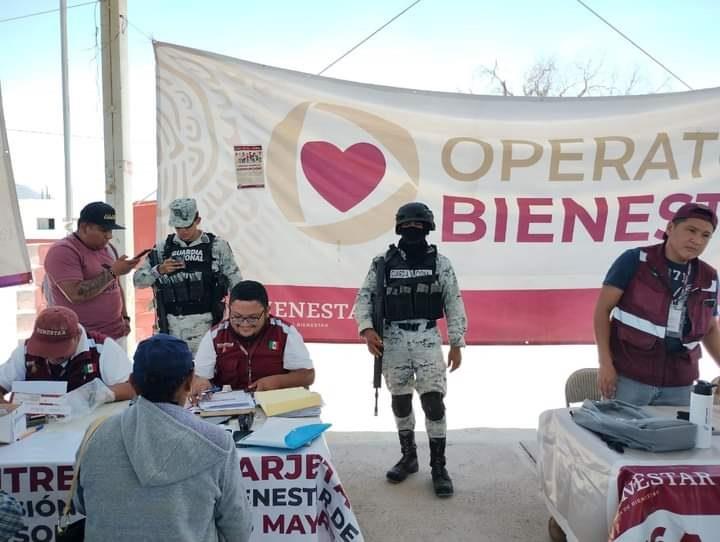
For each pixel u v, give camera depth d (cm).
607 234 466
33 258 667
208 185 448
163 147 444
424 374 357
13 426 224
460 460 411
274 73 448
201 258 368
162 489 155
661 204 464
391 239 461
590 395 334
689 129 460
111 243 426
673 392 303
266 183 452
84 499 159
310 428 233
